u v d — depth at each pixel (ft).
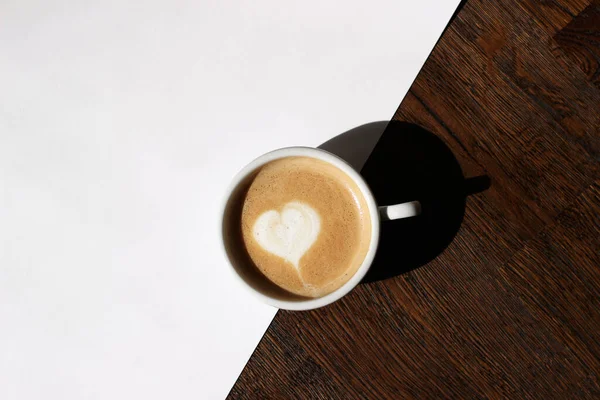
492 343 1.68
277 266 1.63
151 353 1.71
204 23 1.69
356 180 1.53
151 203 1.70
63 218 1.71
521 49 1.67
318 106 1.68
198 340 1.71
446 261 1.69
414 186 1.68
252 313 1.70
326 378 1.70
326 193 1.63
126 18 1.69
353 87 1.67
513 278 1.68
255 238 1.63
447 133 1.67
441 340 1.69
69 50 1.70
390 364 1.70
